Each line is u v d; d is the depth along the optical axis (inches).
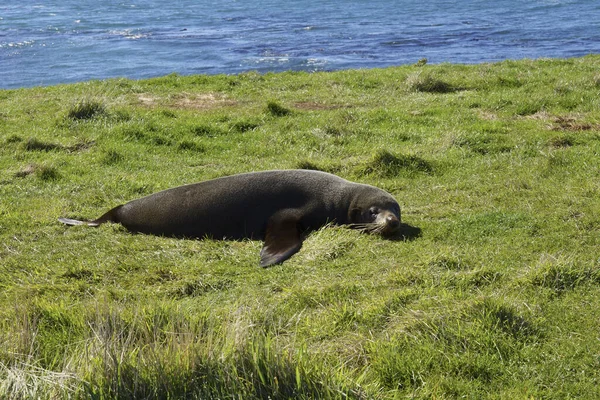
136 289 344.5
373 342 267.6
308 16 2669.8
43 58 1793.8
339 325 288.2
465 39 1886.1
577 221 397.4
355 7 2977.4
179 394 225.6
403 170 524.4
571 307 296.4
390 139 628.7
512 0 2994.6
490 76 859.4
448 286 322.3
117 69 1596.9
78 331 276.8
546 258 338.0
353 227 421.1
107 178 533.3
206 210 426.3
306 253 380.2
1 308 317.7
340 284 331.0
